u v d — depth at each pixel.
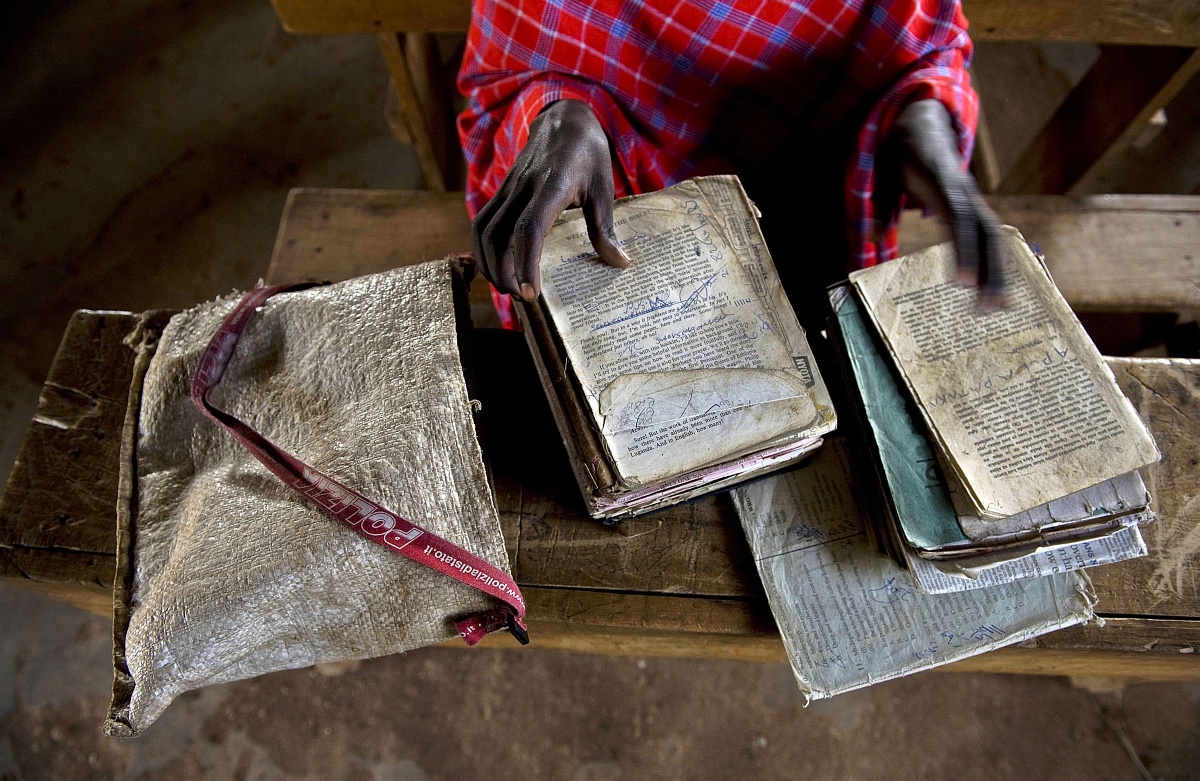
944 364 0.88
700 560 0.97
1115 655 0.98
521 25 1.00
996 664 1.11
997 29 1.42
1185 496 1.00
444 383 0.83
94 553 1.00
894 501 0.85
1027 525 0.83
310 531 0.78
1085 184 1.91
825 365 1.00
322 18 1.44
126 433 0.90
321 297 0.91
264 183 2.17
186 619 0.76
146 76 2.29
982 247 0.88
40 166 2.19
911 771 1.57
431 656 1.66
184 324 0.94
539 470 1.00
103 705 1.67
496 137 1.15
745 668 1.64
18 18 2.34
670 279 0.85
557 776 1.58
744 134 1.13
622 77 1.03
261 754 1.61
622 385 0.81
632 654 1.20
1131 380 1.06
